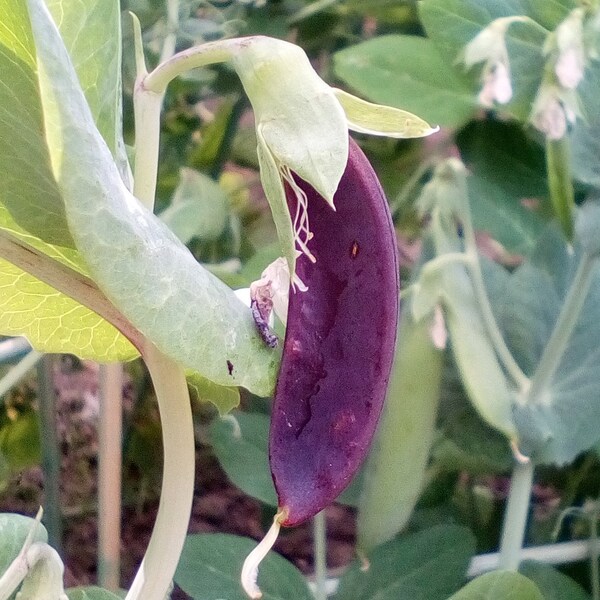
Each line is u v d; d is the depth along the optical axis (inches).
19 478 21.0
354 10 19.8
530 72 13.9
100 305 7.0
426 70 15.4
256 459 14.6
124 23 16.7
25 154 6.5
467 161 16.4
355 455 6.8
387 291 6.8
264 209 21.6
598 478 17.5
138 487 21.8
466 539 13.7
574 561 16.6
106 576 14.4
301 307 6.9
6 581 7.5
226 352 6.6
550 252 14.3
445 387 15.2
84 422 22.9
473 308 13.2
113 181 5.9
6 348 14.8
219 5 18.7
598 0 12.6
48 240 6.8
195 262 6.6
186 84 18.5
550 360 13.1
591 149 12.6
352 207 6.8
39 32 5.4
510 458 15.2
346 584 13.5
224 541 13.3
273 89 6.3
